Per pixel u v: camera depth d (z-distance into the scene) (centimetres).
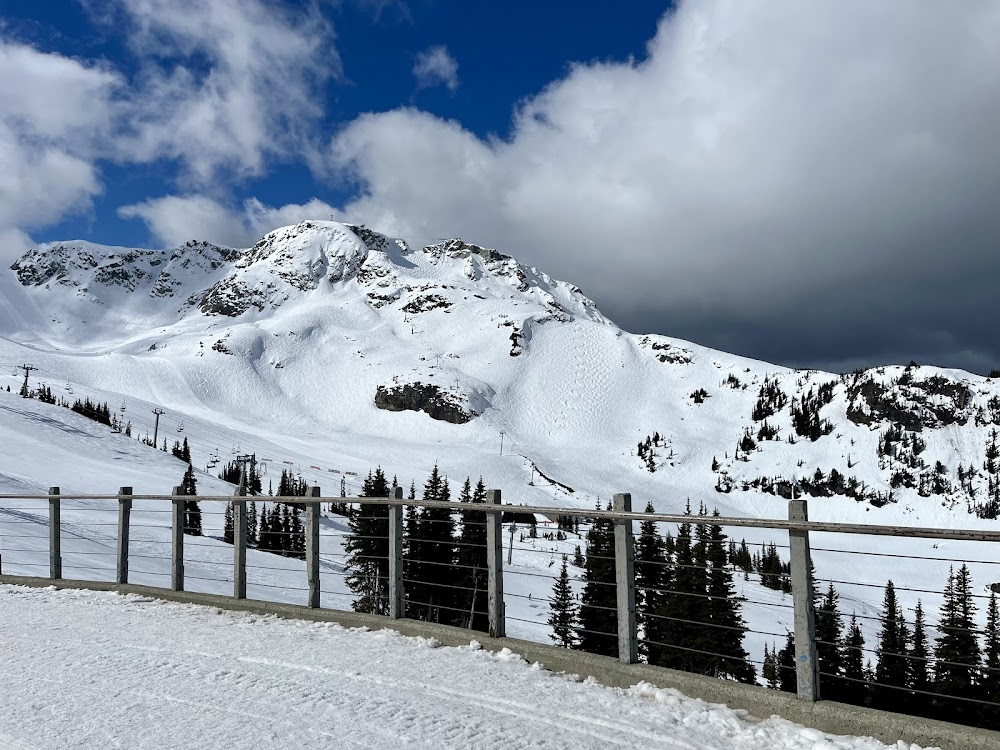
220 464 15738
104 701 601
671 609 2555
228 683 649
